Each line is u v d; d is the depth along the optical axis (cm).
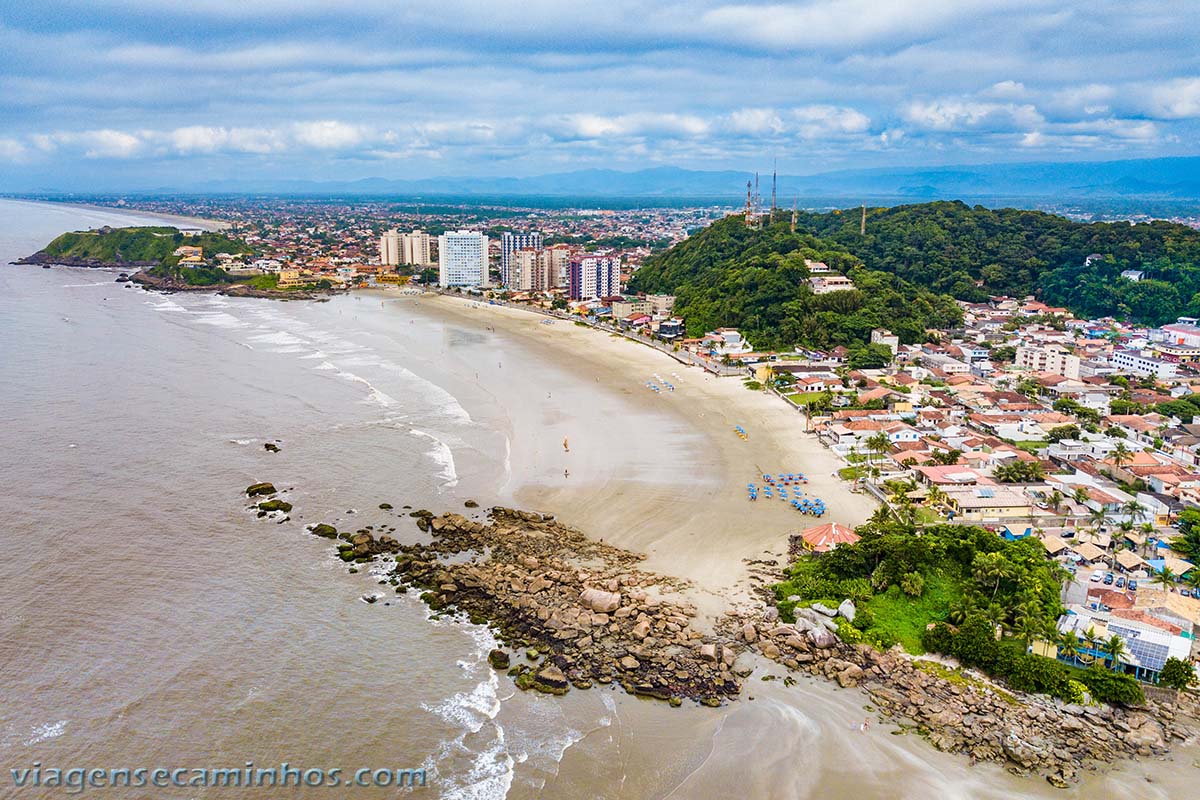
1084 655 8525
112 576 10038
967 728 7625
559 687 8150
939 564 10200
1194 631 8938
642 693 8125
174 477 13262
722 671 8438
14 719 7438
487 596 9894
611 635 9056
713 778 7006
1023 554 10144
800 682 8344
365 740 7375
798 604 9500
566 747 7375
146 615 9225
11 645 8519
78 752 7075
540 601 9712
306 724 7550
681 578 10300
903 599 9662
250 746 7250
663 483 13412
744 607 9638
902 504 12281
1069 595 9706
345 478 13475
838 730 7606
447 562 10775
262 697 7906
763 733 7556
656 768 7125
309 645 8800
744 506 12538
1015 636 8944
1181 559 10844
